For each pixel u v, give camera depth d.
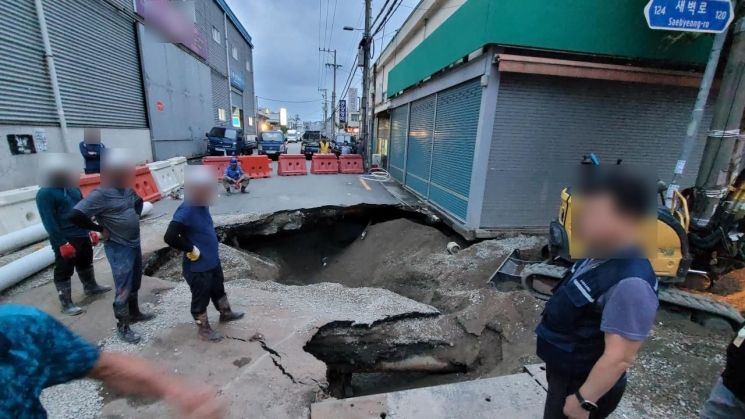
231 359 3.18
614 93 6.45
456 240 7.34
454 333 4.06
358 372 4.00
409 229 8.02
